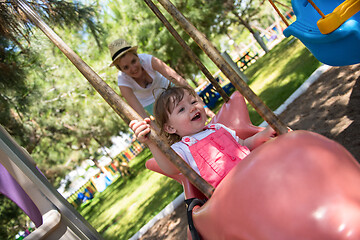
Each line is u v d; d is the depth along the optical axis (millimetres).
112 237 6039
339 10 2631
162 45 12562
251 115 7293
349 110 4113
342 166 1168
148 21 12516
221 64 1497
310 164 1157
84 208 12758
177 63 13367
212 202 1315
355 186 1122
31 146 7297
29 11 1532
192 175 1440
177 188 6125
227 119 2270
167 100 2129
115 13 12570
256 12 17359
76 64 1496
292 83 7043
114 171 16516
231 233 1204
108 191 13078
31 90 7621
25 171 1848
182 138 2076
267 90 8039
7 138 1937
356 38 2625
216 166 1923
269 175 1173
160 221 4996
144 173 10727
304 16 3328
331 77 5598
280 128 1499
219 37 16719
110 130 12148
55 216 1780
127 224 6227
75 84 10703
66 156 12734
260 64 13422
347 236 1010
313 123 4422
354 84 4766
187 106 2100
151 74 3494
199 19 12430
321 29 2736
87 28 5742
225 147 1994
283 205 1101
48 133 10453
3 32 2641
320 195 1088
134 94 3605
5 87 5965
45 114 10008
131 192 9203
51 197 1848
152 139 1460
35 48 5625
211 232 1335
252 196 1165
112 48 3428
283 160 1193
